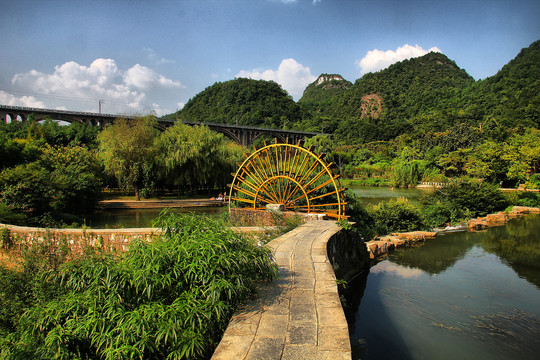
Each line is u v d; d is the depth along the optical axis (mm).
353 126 131125
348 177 73188
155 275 3766
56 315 4094
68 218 19672
